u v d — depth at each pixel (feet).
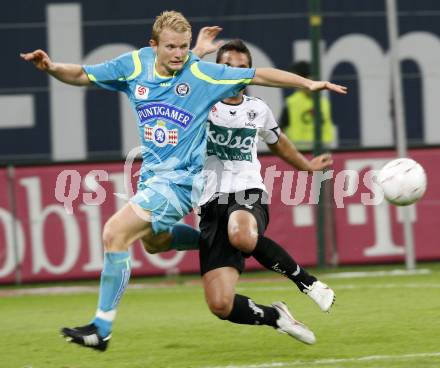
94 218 152.35
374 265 156.04
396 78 153.48
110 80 81.56
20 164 151.84
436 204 155.84
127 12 165.58
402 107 153.38
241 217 82.99
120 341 94.07
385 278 144.56
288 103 160.35
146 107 80.74
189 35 78.84
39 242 152.25
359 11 166.91
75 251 152.35
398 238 156.04
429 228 156.25
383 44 167.22
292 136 160.04
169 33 77.77
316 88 78.18
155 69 80.64
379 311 108.47
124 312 116.98
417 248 156.04
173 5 164.76
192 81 80.12
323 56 166.20
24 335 100.63
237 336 94.89
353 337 91.20
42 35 165.37
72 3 165.37
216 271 83.51
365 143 165.68
